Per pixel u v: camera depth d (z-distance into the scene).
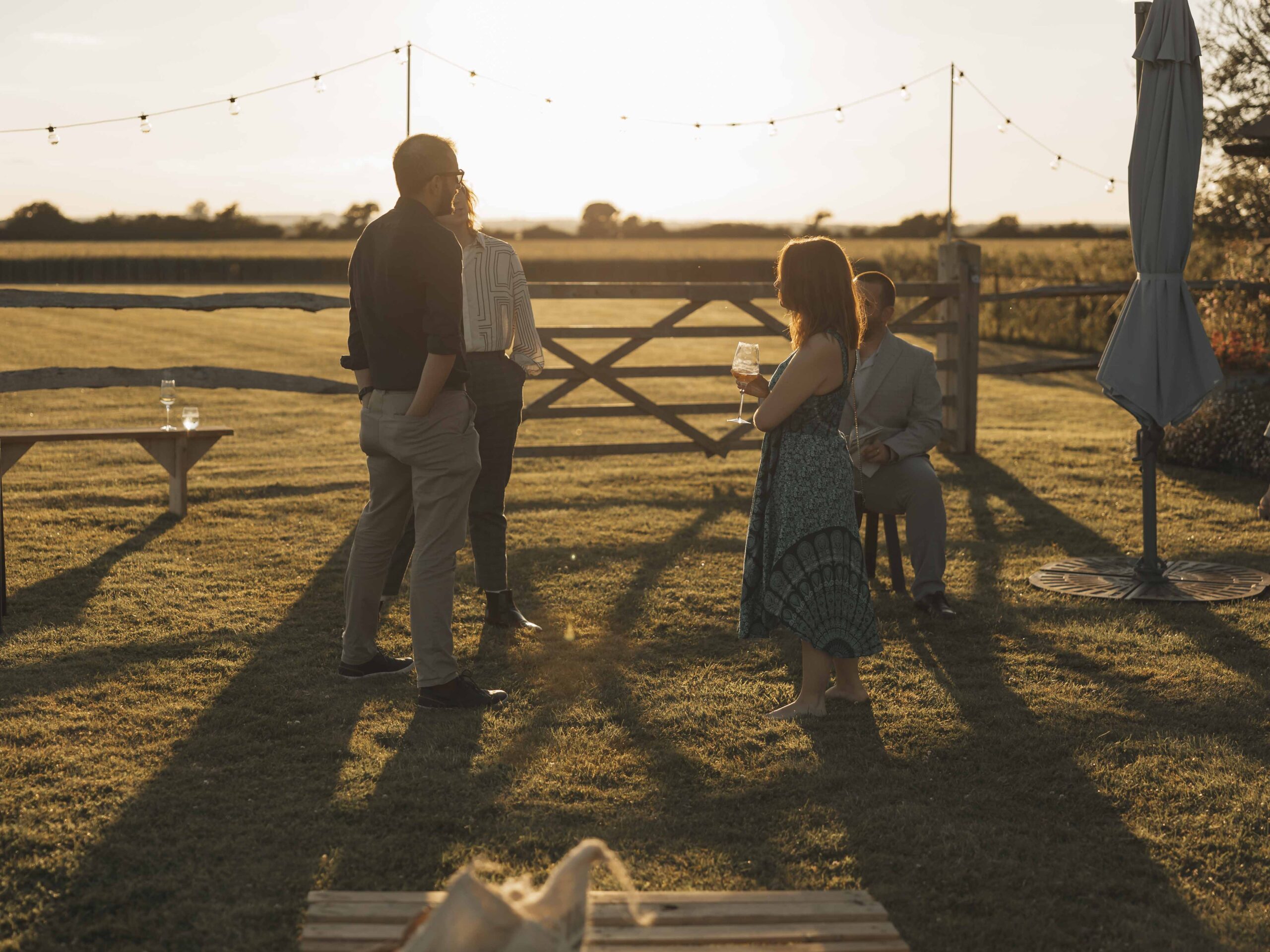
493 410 4.57
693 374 8.56
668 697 3.89
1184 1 5.11
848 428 4.96
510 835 2.83
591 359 17.42
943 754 3.39
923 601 4.87
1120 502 7.28
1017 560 5.87
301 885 2.57
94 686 3.87
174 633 4.52
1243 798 3.08
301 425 11.02
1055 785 3.17
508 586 4.93
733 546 6.16
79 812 2.90
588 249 69.88
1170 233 5.19
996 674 4.14
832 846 2.79
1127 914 2.50
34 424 10.60
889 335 4.98
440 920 1.51
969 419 8.98
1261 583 5.27
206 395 13.26
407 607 4.97
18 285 48.84
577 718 3.67
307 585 5.30
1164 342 5.17
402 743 3.45
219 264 56.28
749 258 55.28
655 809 3.00
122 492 7.36
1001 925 2.44
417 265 3.47
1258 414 8.41
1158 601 5.05
